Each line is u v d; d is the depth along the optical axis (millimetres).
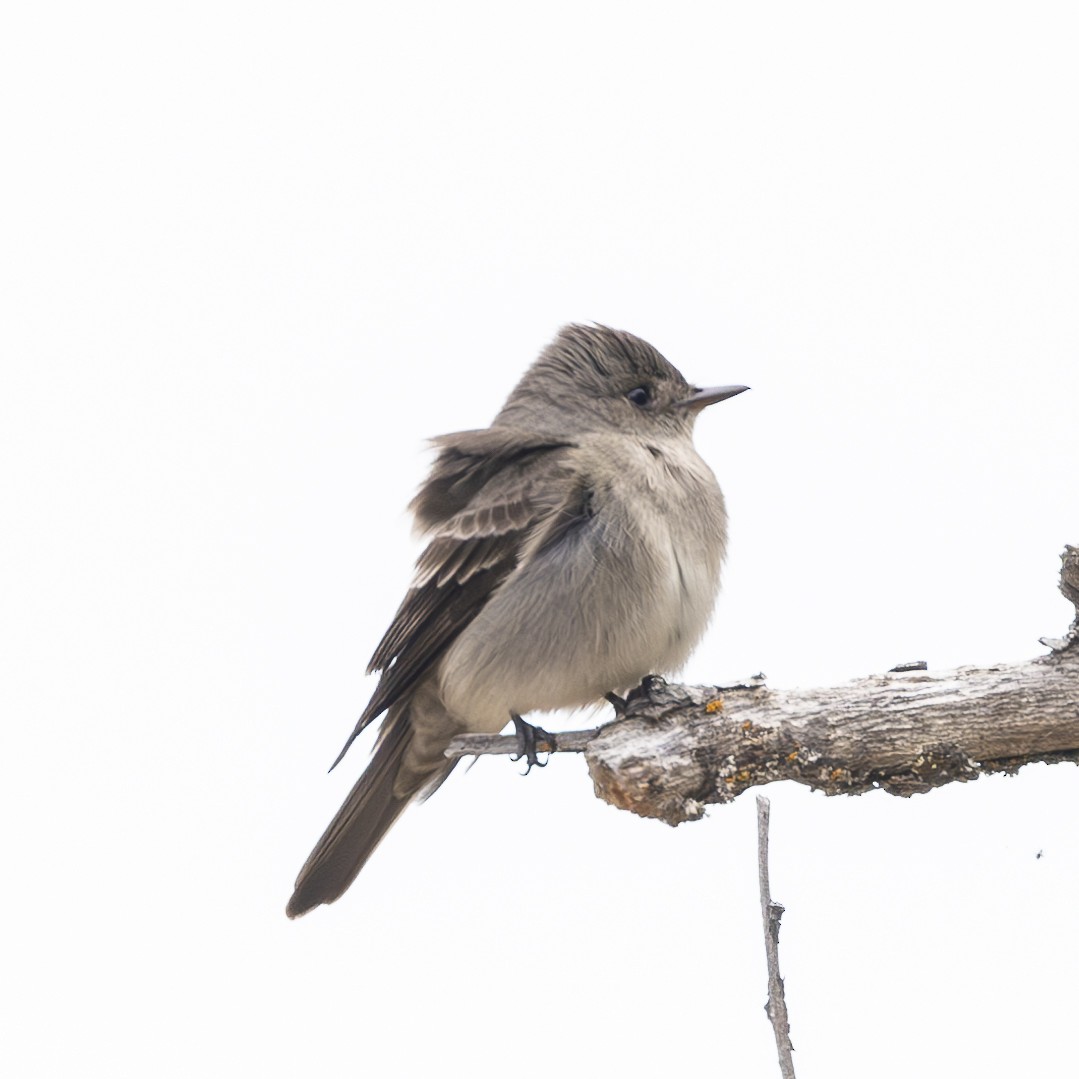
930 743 8875
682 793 8875
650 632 10680
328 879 12016
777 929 7055
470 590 10953
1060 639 9047
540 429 11773
